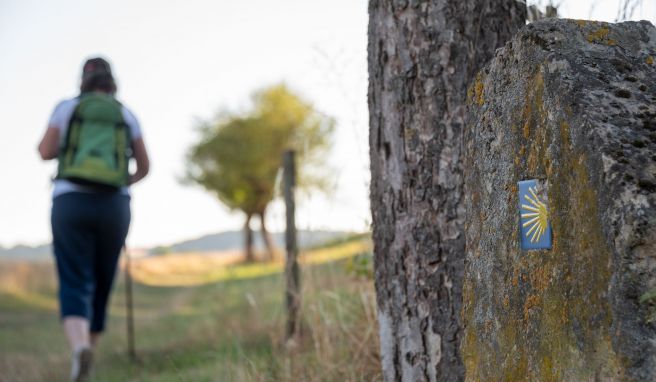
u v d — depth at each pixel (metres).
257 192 38.75
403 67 2.94
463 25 2.91
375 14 3.03
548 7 3.24
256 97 39.53
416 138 2.91
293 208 5.55
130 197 5.10
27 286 19.42
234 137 38.78
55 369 7.00
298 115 37.88
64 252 4.81
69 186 4.82
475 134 2.27
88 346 4.66
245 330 5.94
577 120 1.78
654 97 1.82
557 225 1.85
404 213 2.93
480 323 2.22
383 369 3.05
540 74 1.92
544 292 1.90
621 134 1.72
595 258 1.71
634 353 1.60
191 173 39.22
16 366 7.34
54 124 4.90
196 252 33.66
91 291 4.88
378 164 3.02
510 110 2.07
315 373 3.85
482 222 2.22
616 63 1.88
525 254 1.99
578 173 1.77
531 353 1.96
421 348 2.90
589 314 1.72
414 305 2.91
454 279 2.85
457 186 2.87
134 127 5.20
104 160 4.88
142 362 6.32
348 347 3.96
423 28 2.91
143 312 15.73
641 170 1.66
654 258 1.61
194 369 5.18
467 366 2.29
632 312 1.61
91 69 5.06
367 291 4.16
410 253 2.91
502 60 2.13
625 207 1.63
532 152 1.96
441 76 2.90
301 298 4.45
